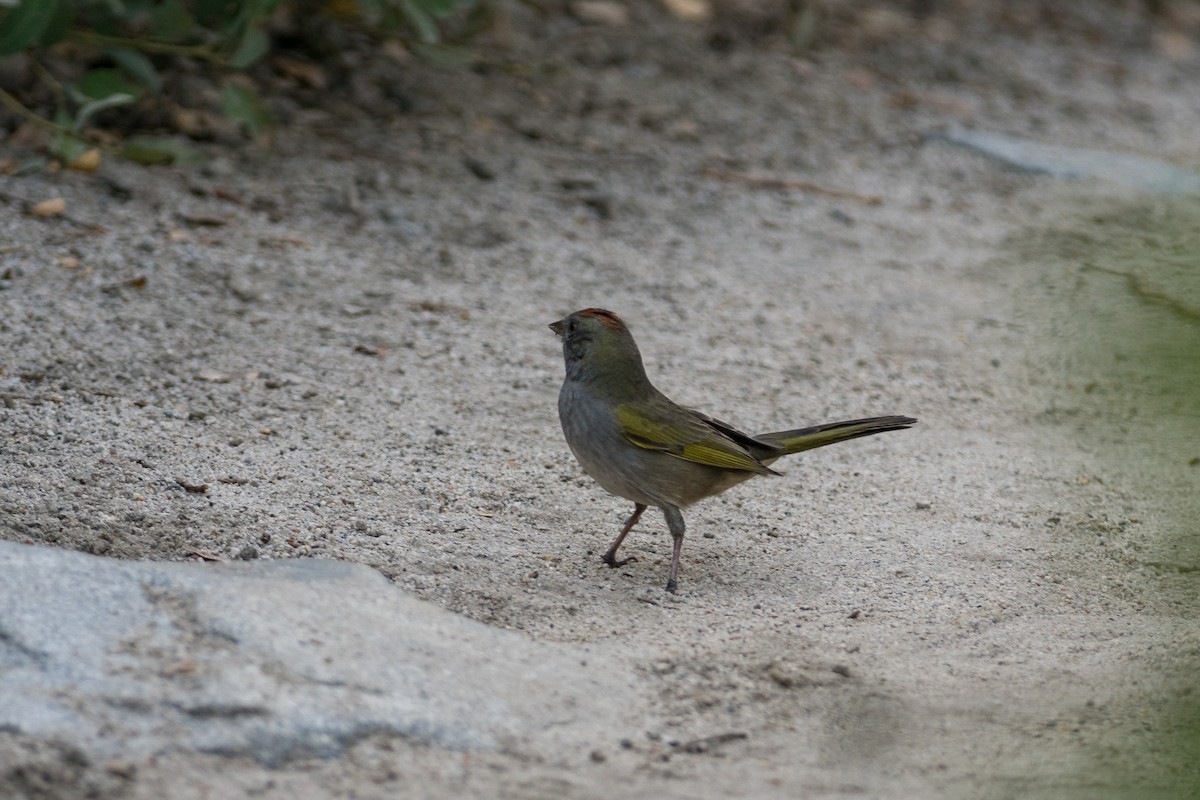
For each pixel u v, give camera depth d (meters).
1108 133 21.36
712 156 18.17
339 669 6.85
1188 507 11.02
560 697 7.16
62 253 12.95
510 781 6.38
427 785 6.26
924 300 15.39
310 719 6.45
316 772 6.24
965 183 18.70
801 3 22.80
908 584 9.40
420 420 11.45
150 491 9.41
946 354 14.22
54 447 9.80
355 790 6.16
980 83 22.52
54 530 8.61
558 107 18.53
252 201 14.76
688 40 21.36
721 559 9.70
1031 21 25.80
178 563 8.00
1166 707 7.66
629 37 20.92
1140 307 7.45
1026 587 9.48
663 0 22.02
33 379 10.83
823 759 6.97
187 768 6.07
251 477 9.93
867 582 9.41
